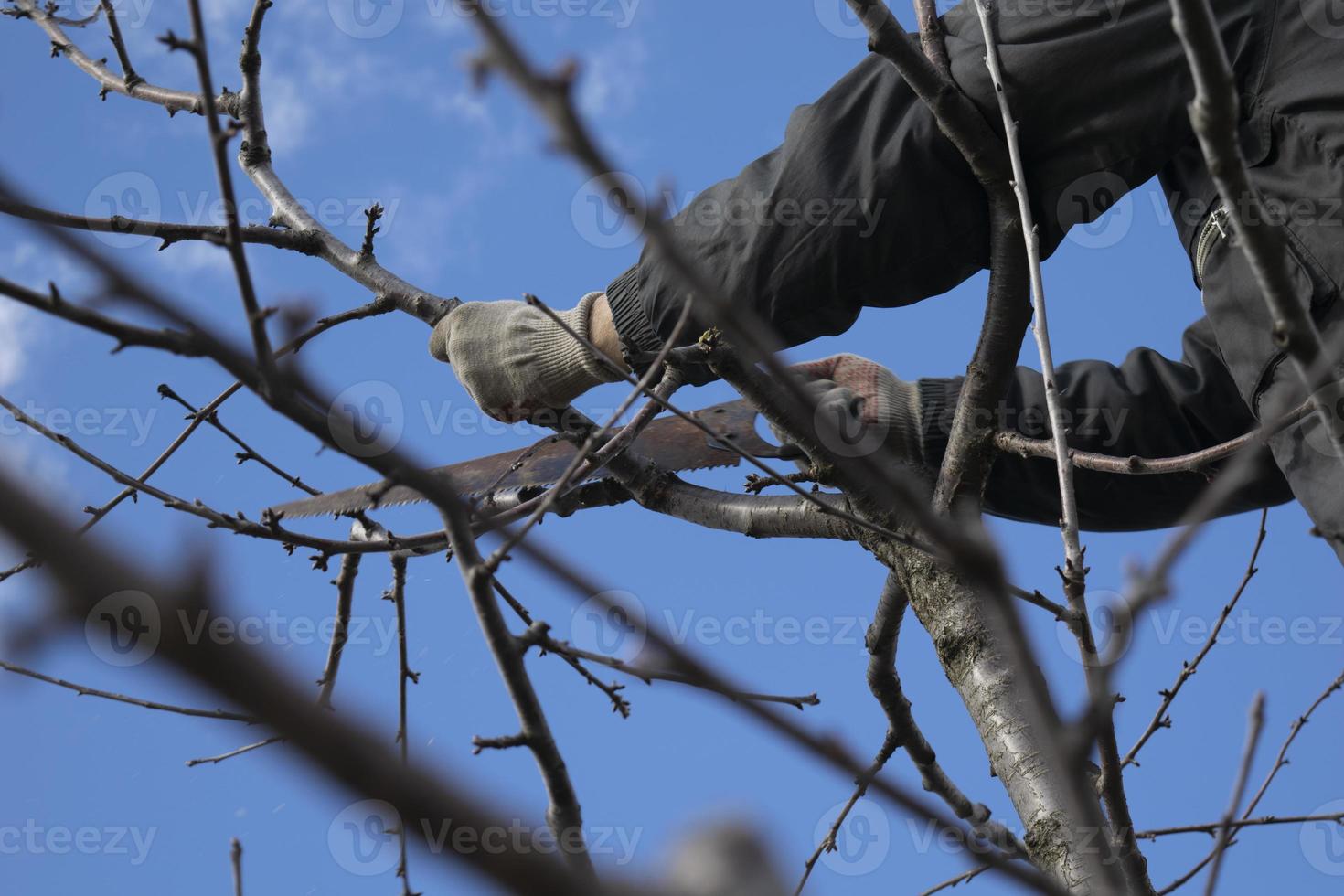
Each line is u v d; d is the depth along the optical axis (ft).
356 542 17.43
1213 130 8.46
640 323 17.22
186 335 8.18
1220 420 18.40
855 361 18.70
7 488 2.44
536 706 10.38
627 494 20.39
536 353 18.58
